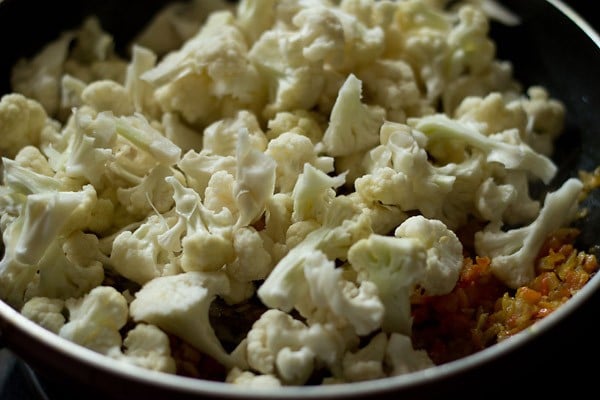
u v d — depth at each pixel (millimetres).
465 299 376
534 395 356
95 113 417
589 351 369
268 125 416
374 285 338
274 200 369
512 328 372
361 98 406
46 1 455
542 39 465
